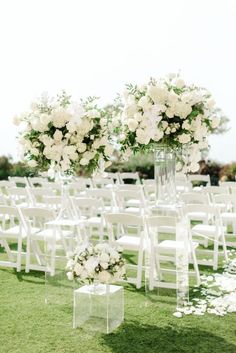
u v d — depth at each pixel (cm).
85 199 617
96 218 718
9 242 773
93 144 459
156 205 475
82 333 386
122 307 413
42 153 465
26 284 527
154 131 427
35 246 603
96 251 401
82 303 395
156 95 422
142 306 457
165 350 353
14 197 959
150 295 464
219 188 748
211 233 596
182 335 382
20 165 1880
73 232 487
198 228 613
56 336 380
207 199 652
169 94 422
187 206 548
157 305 460
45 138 447
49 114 448
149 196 883
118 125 464
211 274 571
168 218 453
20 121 457
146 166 1698
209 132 469
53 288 476
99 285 420
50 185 864
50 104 448
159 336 380
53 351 351
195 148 462
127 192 700
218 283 525
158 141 454
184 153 467
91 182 948
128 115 444
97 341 371
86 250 403
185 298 457
